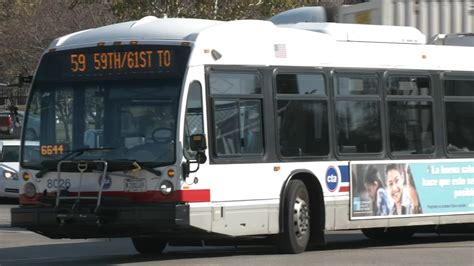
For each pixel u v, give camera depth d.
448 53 22.58
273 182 18.88
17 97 70.31
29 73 67.44
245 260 18.19
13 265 18.17
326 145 19.95
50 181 18.16
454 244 22.48
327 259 18.34
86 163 17.69
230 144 18.16
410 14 26.64
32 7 67.75
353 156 20.36
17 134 43.47
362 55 20.91
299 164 19.38
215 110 17.95
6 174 39.03
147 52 17.83
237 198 18.19
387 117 21.09
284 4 45.34
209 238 18.42
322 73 20.06
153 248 20.47
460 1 27.03
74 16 62.31
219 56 18.12
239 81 18.47
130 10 44.75
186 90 17.47
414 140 21.53
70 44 18.61
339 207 20.03
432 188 21.73
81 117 18.16
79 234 18.08
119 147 17.67
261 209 18.64
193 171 17.38
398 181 21.08
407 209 21.22
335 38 20.67
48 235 18.47
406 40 21.95
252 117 18.66
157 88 17.62
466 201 22.38
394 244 22.73
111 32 18.41
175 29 18.09
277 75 19.20
